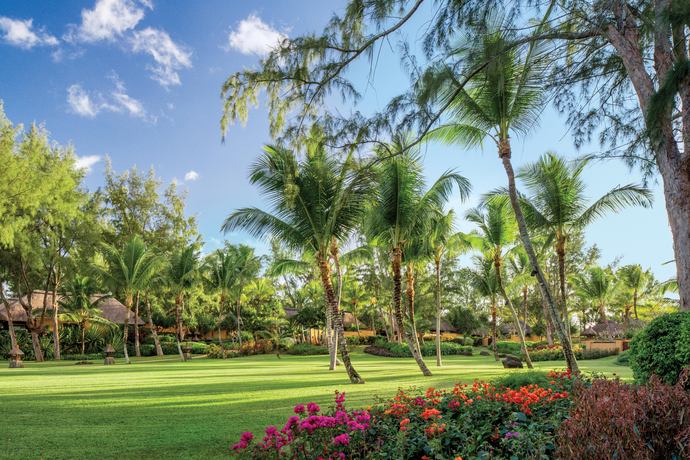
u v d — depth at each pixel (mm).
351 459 4156
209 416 7883
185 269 36281
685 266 6898
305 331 52281
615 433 2877
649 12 7172
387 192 15656
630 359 7047
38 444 5898
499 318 57312
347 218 14938
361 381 13977
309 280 55031
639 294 48000
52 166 32031
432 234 19875
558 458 3158
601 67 8922
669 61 7078
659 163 7262
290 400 9703
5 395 11156
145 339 49781
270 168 14219
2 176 26469
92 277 37344
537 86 9195
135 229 44406
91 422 7395
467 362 29438
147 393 11430
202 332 56375
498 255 21797
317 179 14234
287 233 14914
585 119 9562
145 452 5504
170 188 46156
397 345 39969
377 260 39688
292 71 7969
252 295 49562
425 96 7270
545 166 16359
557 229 16984
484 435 4414
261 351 43125
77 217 34438
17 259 33250
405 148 8305
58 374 19328
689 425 2951
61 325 40375
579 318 60500
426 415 4562
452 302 50000
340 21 7660
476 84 11320
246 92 8164
